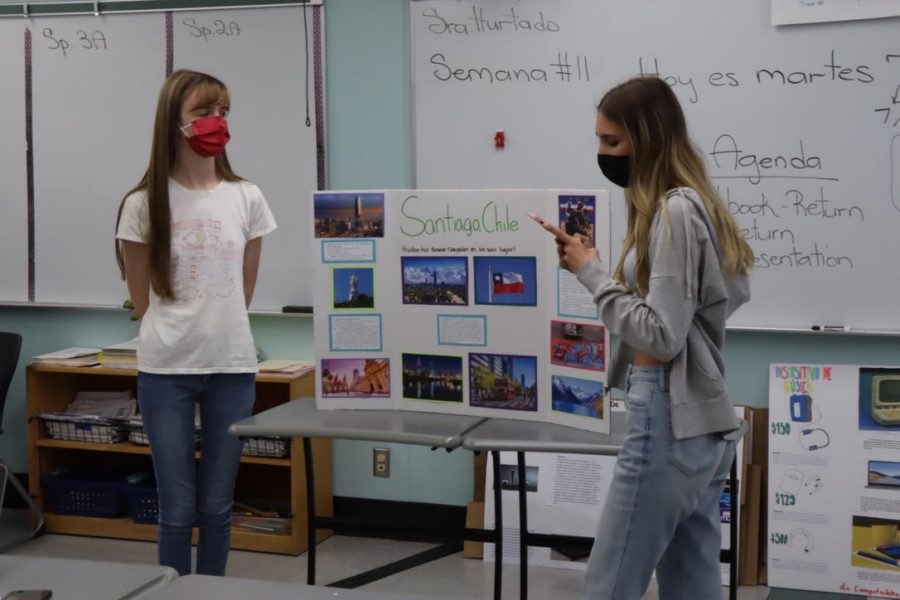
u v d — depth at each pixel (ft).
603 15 11.34
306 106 12.49
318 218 7.73
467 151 11.97
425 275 7.57
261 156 12.69
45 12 13.16
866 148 10.72
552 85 11.59
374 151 12.41
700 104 11.14
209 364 8.34
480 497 12.21
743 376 11.46
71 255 13.48
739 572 11.09
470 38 11.80
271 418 7.54
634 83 6.11
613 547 6.03
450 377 7.60
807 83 10.81
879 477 10.77
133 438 12.80
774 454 11.05
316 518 8.95
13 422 14.07
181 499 8.50
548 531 11.69
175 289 8.31
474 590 10.96
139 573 4.56
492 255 7.34
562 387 7.16
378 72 12.30
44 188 13.46
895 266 10.76
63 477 13.30
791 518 10.96
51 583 4.44
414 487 12.80
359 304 7.74
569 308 7.05
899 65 10.51
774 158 11.00
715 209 5.91
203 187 8.48
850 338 11.10
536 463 11.91
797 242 11.03
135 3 12.85
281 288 12.78
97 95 13.14
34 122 13.39
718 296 5.88
